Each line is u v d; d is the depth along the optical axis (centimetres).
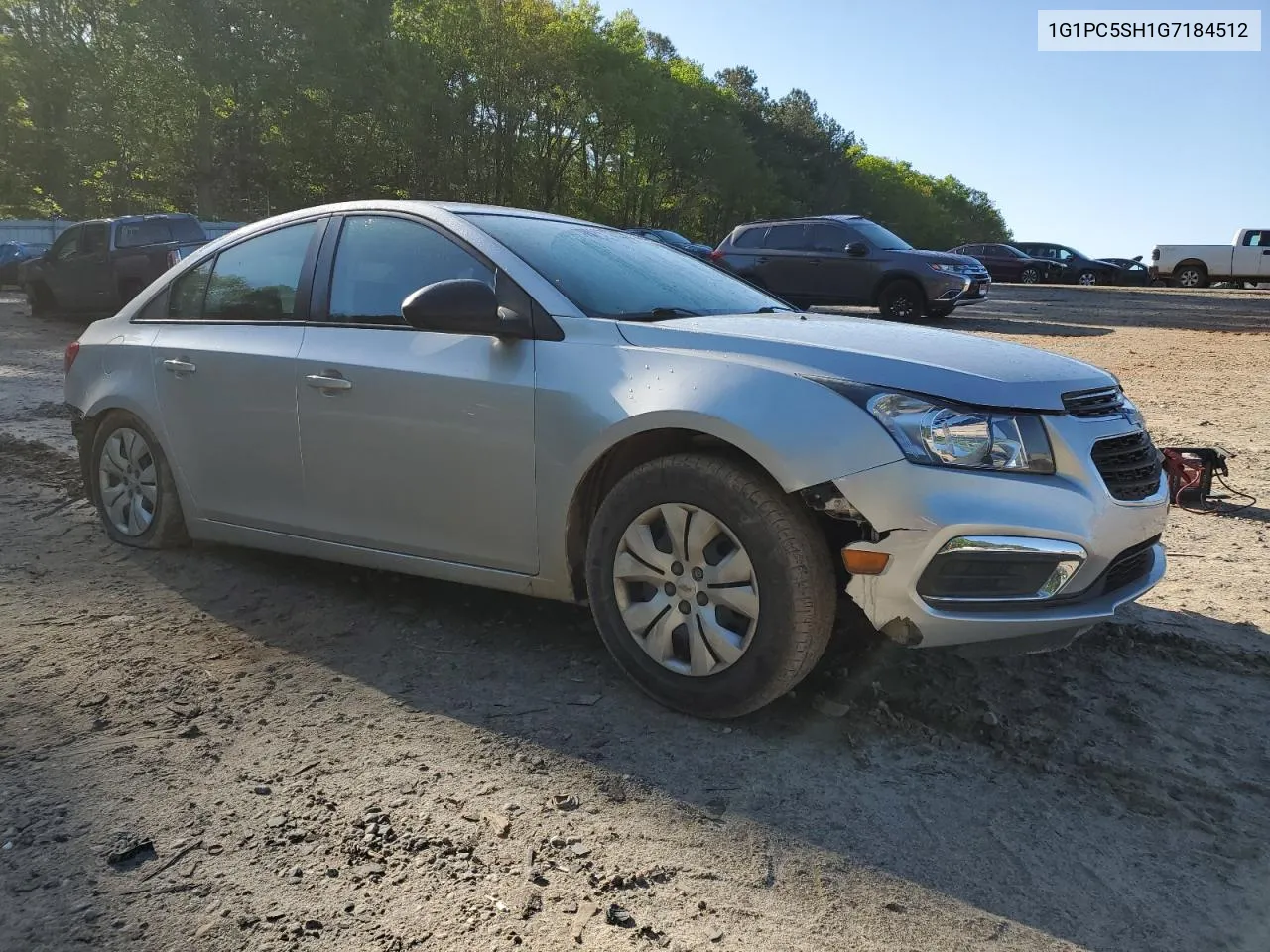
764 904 207
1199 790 257
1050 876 220
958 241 12019
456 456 322
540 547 312
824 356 279
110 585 399
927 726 289
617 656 302
